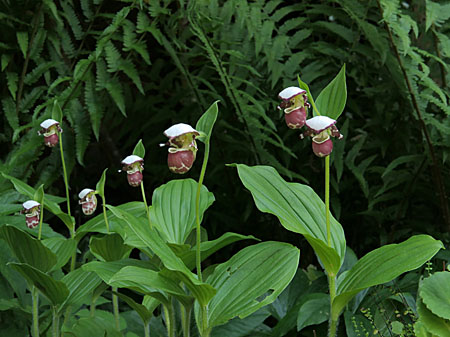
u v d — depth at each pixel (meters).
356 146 3.22
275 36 3.47
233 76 3.29
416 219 3.51
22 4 3.21
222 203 3.65
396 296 2.32
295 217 1.83
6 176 2.39
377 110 3.31
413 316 2.14
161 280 1.74
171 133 1.60
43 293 2.04
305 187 1.96
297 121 1.71
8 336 2.48
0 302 2.41
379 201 3.30
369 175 3.44
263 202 1.81
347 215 3.48
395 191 3.37
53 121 2.24
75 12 3.53
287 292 2.74
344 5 3.21
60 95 3.12
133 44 3.22
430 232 3.24
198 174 3.71
